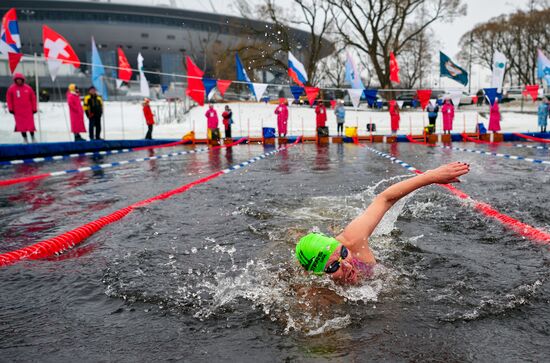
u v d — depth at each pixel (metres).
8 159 10.52
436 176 2.53
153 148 14.97
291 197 5.16
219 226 3.84
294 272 2.59
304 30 54.66
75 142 12.59
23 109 11.58
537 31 42.72
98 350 1.78
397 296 2.26
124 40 73.81
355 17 33.38
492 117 16.55
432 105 17.30
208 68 56.22
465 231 3.53
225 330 1.94
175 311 2.14
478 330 1.88
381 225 3.71
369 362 1.65
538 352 1.69
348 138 17.02
